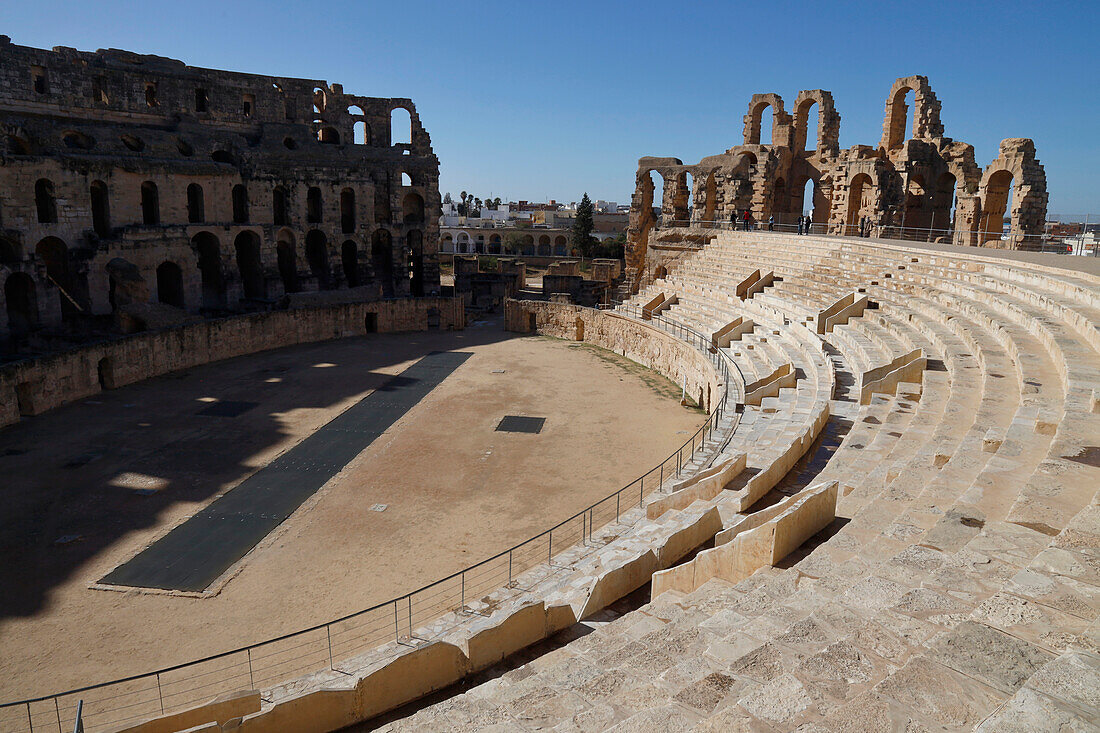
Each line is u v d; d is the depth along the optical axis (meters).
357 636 17.03
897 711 5.45
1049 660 5.89
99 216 52.28
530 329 58.41
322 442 31.38
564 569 16.81
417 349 51.34
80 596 19.02
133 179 51.06
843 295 33.16
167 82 59.06
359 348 51.16
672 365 42.50
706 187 59.59
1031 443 11.30
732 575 11.77
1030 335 18.03
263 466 28.44
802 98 58.91
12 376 32.34
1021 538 8.20
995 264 27.02
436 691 12.20
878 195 47.53
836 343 28.59
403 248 69.75
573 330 55.69
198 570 20.39
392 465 28.77
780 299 37.16
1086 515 8.22
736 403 27.95
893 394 19.69
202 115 61.59
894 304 28.83
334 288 65.62
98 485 26.16
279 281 60.53
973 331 20.45
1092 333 15.37
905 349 22.86
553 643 12.74
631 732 6.16
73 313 47.06
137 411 35.00
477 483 26.95
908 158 47.19
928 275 29.80
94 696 14.99
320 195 64.38
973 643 6.14
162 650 16.70
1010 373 16.11
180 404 36.38
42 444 30.12
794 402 24.12
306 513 24.20
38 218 48.12
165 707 14.48
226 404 36.56
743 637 7.79
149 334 40.84
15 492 25.38
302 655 16.28
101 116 55.75
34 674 15.82
